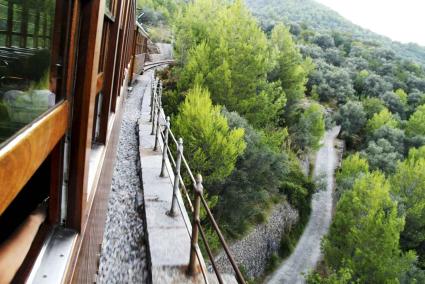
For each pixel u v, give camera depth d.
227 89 25.48
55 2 1.49
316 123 37.75
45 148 1.46
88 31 1.83
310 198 34.78
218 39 29.17
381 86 68.19
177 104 24.34
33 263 1.67
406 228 31.72
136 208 5.07
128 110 12.09
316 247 28.86
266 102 27.92
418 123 55.44
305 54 75.19
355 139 51.91
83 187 2.08
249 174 20.92
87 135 1.98
